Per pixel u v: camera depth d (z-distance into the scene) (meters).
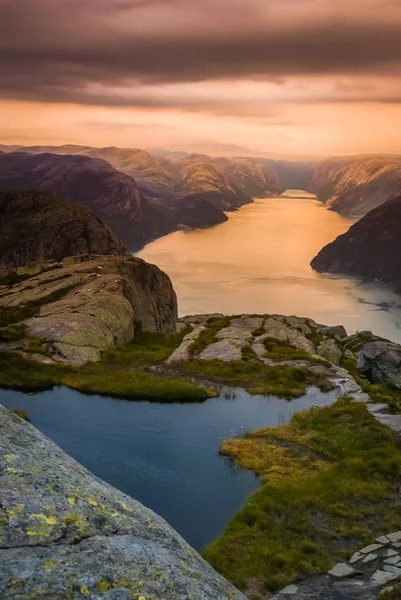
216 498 31.53
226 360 60.84
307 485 32.38
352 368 71.75
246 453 37.47
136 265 99.12
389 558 24.06
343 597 21.12
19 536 6.39
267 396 50.38
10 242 185.38
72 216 195.88
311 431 41.28
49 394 49.06
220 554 25.23
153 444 38.88
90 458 36.22
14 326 66.25
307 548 25.17
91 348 62.44
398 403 46.97
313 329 94.75
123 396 48.81
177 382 52.31
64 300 75.31
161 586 6.18
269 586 22.41
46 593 5.67
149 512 7.92
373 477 33.47
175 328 95.88
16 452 7.99
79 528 6.79
